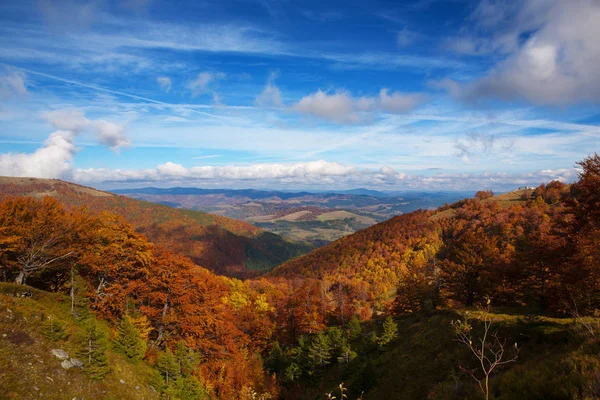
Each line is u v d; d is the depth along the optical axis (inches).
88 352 740.7
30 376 616.4
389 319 1346.0
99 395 692.1
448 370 799.1
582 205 819.4
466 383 512.7
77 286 967.0
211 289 1322.6
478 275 1513.3
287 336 2010.3
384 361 1147.9
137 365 912.9
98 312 1082.1
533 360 490.0
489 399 403.9
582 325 634.2
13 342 670.5
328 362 1439.5
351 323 1734.7
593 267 896.3
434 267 1856.5
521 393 384.2
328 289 3946.9
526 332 756.6
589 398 301.3
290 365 1523.1
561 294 952.9
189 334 1206.3
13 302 807.7
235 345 1381.6
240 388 1154.7
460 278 1566.2
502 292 1387.8
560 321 755.4
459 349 869.8
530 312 992.9
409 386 861.8
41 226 1069.1
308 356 1465.3
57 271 1235.2
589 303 902.4
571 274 935.7
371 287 4407.0
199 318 1206.3
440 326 1148.5
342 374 1279.5
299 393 1325.0
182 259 1246.9
